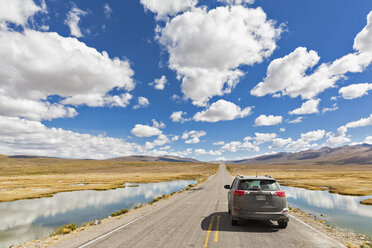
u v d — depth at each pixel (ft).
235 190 27.68
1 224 50.47
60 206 74.69
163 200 58.95
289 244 21.15
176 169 398.83
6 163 577.02
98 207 70.79
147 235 24.57
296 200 74.43
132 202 78.89
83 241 23.39
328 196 87.04
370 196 87.45
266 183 28.25
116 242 22.25
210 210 40.42
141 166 471.62
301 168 476.54
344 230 35.06
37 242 25.45
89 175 284.41
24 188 136.05
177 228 27.53
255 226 28.37
